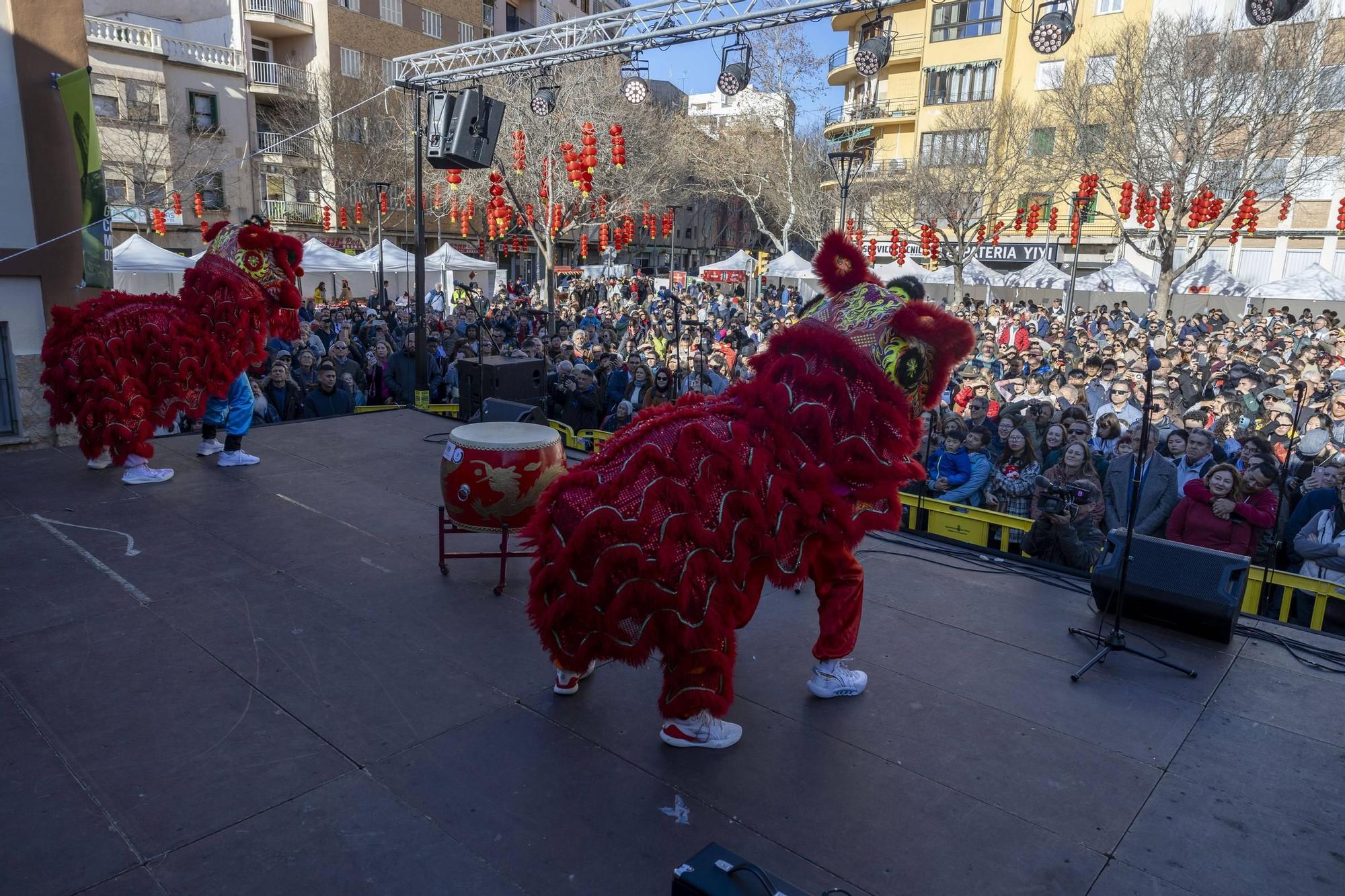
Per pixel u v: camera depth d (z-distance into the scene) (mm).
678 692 3215
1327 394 9375
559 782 3107
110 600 4469
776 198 34562
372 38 34812
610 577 3070
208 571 4891
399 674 3826
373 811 2904
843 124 34594
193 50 28562
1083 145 23203
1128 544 4180
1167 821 2992
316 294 26375
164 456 7250
